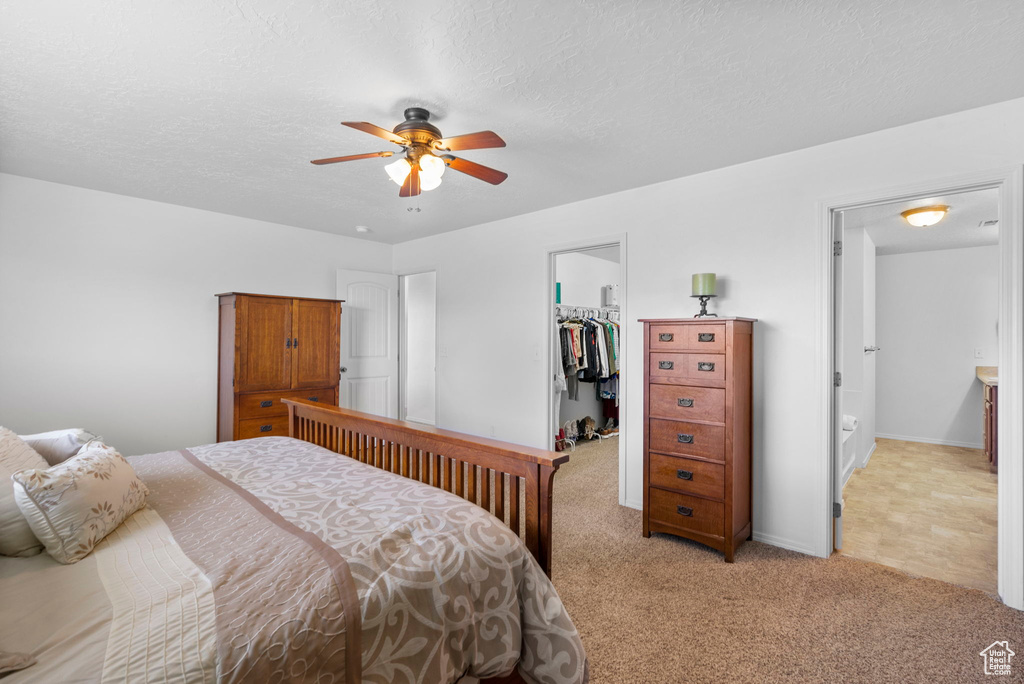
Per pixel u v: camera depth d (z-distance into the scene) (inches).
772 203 111.6
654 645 74.6
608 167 118.8
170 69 75.4
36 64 73.9
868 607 85.0
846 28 65.4
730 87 81.1
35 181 129.8
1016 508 84.2
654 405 114.6
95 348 139.9
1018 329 83.7
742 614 83.0
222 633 36.9
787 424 110.0
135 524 57.7
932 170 92.3
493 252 175.5
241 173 124.0
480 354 180.2
